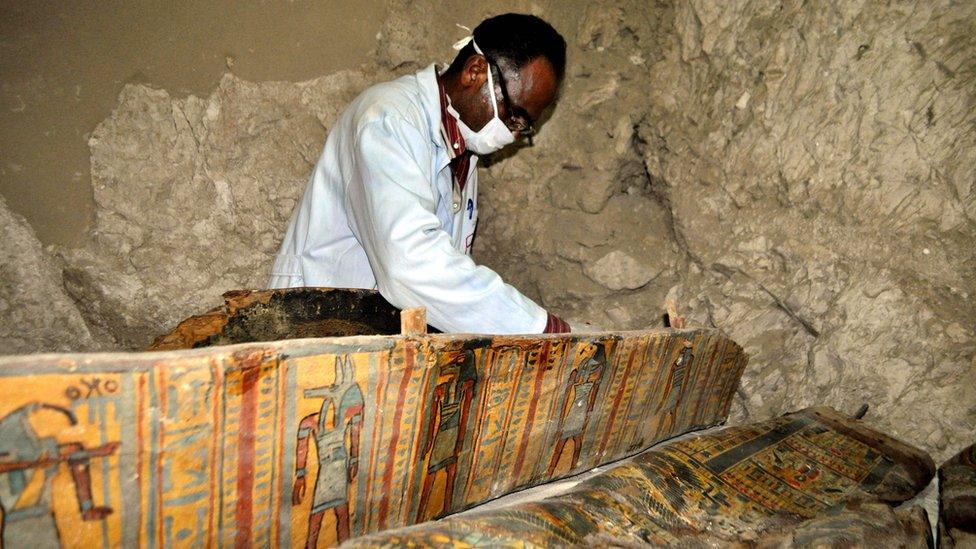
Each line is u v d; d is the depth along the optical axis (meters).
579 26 2.48
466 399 1.27
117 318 1.92
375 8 2.20
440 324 1.60
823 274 2.08
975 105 1.90
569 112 2.49
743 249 2.23
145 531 0.89
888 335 1.98
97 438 0.82
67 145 1.79
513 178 2.52
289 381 0.99
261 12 2.00
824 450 1.71
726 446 1.65
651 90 2.45
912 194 2.00
